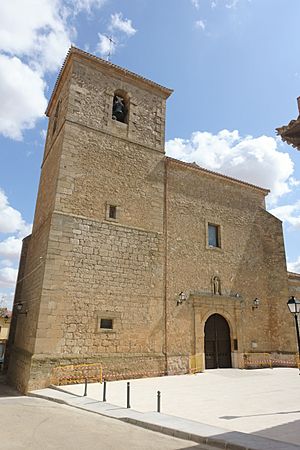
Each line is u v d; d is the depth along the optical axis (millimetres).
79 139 15109
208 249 17734
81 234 13797
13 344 16906
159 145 17656
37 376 11461
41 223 15672
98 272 13766
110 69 17109
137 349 13883
